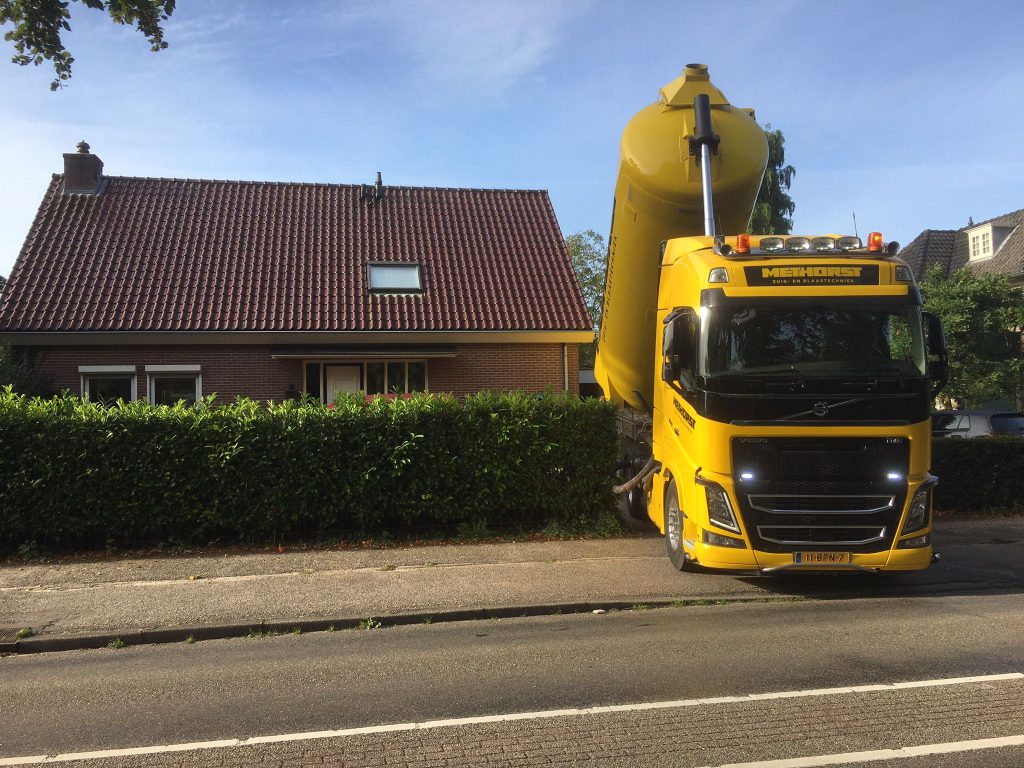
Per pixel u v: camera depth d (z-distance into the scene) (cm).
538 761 394
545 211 2064
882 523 682
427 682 526
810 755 393
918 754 392
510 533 1040
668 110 884
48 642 640
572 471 1056
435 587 786
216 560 916
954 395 2033
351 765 396
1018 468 1195
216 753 414
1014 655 553
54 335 1530
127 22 873
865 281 712
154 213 1834
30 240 1717
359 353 1627
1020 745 402
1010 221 2845
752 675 519
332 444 995
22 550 937
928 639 596
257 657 602
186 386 1623
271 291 1692
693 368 726
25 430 948
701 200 865
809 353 697
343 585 798
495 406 1044
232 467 974
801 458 683
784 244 745
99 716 474
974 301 2025
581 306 1792
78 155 1855
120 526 960
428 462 1019
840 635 611
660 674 527
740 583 796
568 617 705
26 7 834
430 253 1872
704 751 400
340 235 1877
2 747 427
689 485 727
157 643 656
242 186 1972
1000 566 866
